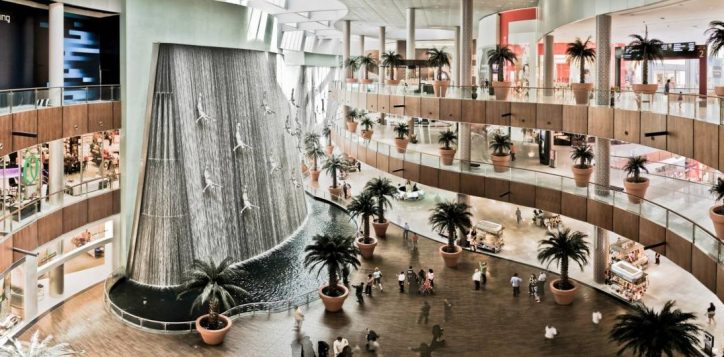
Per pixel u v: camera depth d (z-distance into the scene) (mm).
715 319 24016
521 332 23516
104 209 27672
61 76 24797
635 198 24078
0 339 18078
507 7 41000
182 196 29531
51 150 25078
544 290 28172
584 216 27172
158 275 28844
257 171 35000
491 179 31688
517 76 41844
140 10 27938
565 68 46219
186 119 30047
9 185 24203
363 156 42312
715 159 17281
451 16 46844
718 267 17156
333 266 26266
